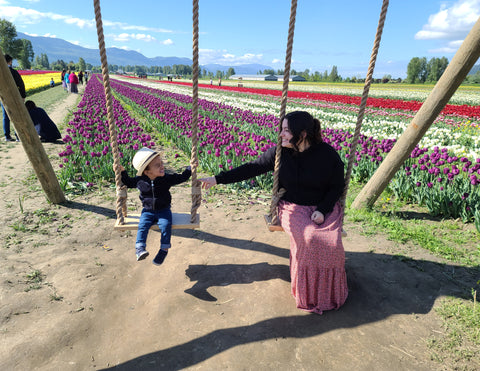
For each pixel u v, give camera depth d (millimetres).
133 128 10102
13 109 4395
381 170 4898
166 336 2643
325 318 2863
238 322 2799
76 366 2355
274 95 33844
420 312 2938
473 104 26547
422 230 4512
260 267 3652
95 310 2922
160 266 3666
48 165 4988
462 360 2406
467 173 6363
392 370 2324
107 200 5586
